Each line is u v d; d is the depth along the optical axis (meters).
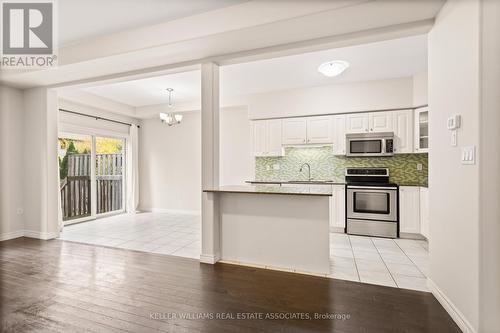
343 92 4.60
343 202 4.53
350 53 3.38
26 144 4.16
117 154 6.34
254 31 2.45
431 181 2.27
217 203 3.10
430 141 2.29
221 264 3.00
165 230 4.67
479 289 1.58
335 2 2.10
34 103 4.10
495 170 1.55
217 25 2.48
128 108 6.14
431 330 1.76
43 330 1.75
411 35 2.43
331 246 3.72
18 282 2.49
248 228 3.01
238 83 4.59
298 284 2.47
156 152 6.64
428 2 2.00
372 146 4.47
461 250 1.79
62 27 2.78
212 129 3.03
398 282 2.52
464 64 1.73
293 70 3.99
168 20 2.67
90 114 5.48
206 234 3.06
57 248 3.58
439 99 2.12
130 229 4.74
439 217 2.13
